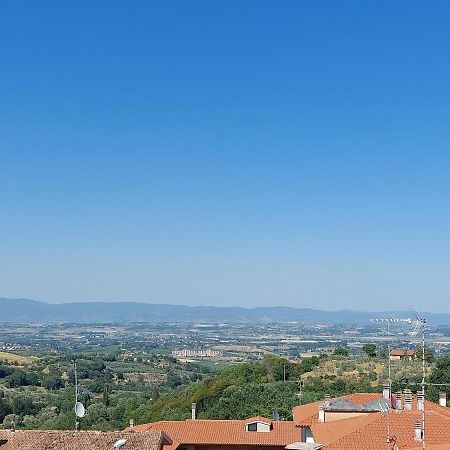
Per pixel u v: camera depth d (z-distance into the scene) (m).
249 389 112.19
